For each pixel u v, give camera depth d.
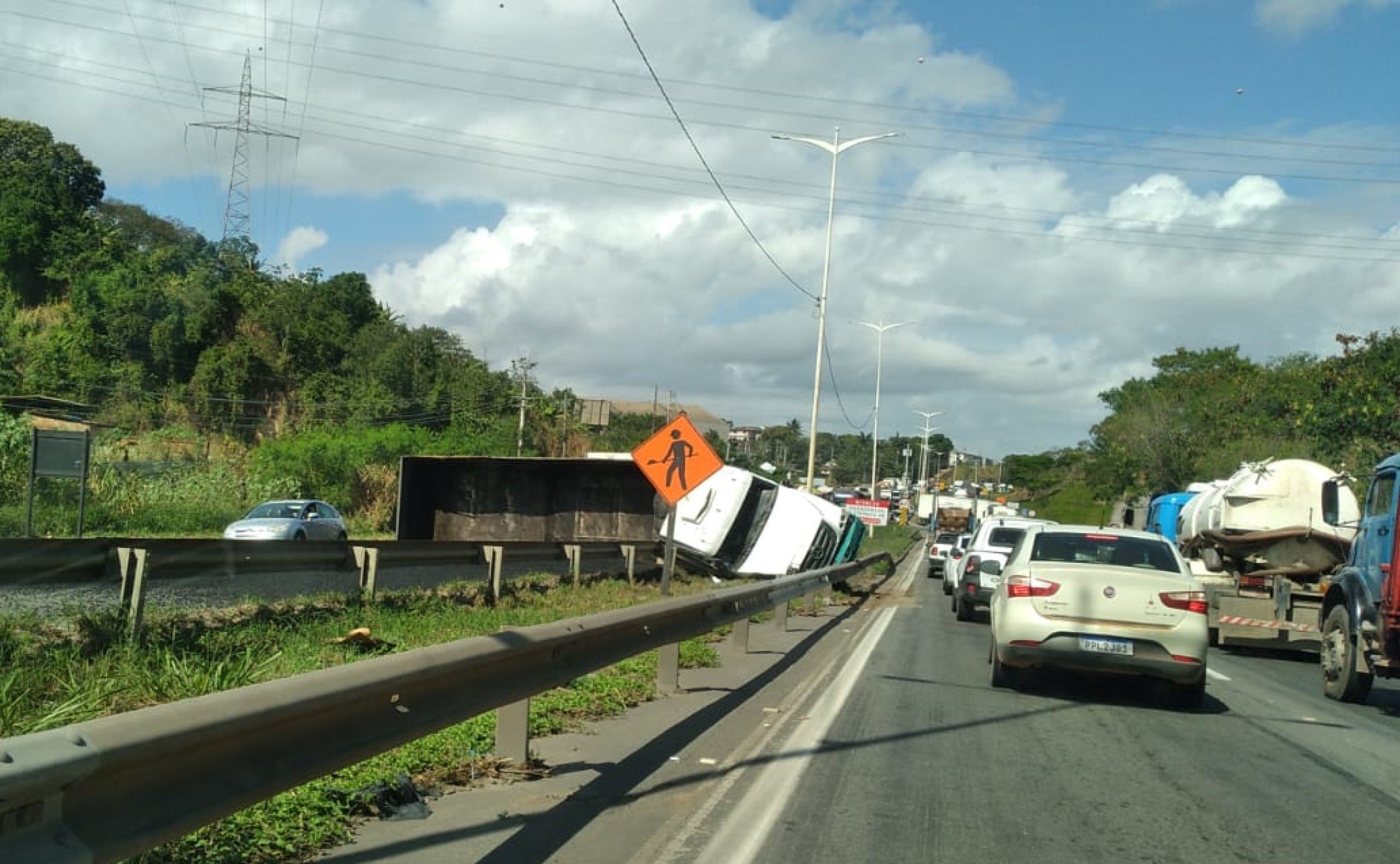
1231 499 19.38
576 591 20.06
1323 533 18.88
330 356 69.75
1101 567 11.48
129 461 46.59
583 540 30.70
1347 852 6.50
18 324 60.12
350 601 14.10
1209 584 19.38
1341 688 12.87
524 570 21.08
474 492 31.30
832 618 21.19
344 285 75.06
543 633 7.06
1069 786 7.80
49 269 64.12
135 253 68.50
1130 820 6.98
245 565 12.84
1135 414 58.47
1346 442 31.30
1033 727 10.03
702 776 7.53
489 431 67.50
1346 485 14.68
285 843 5.35
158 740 3.77
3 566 9.98
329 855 5.41
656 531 30.20
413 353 71.06
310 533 31.33
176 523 37.69
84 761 3.43
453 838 5.81
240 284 70.44
